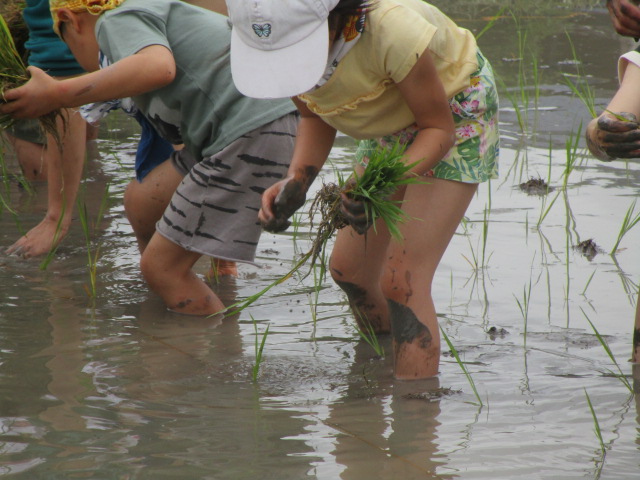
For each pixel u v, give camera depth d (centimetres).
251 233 684
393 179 523
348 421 509
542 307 688
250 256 691
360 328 658
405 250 560
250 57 511
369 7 506
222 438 488
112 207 961
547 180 1013
